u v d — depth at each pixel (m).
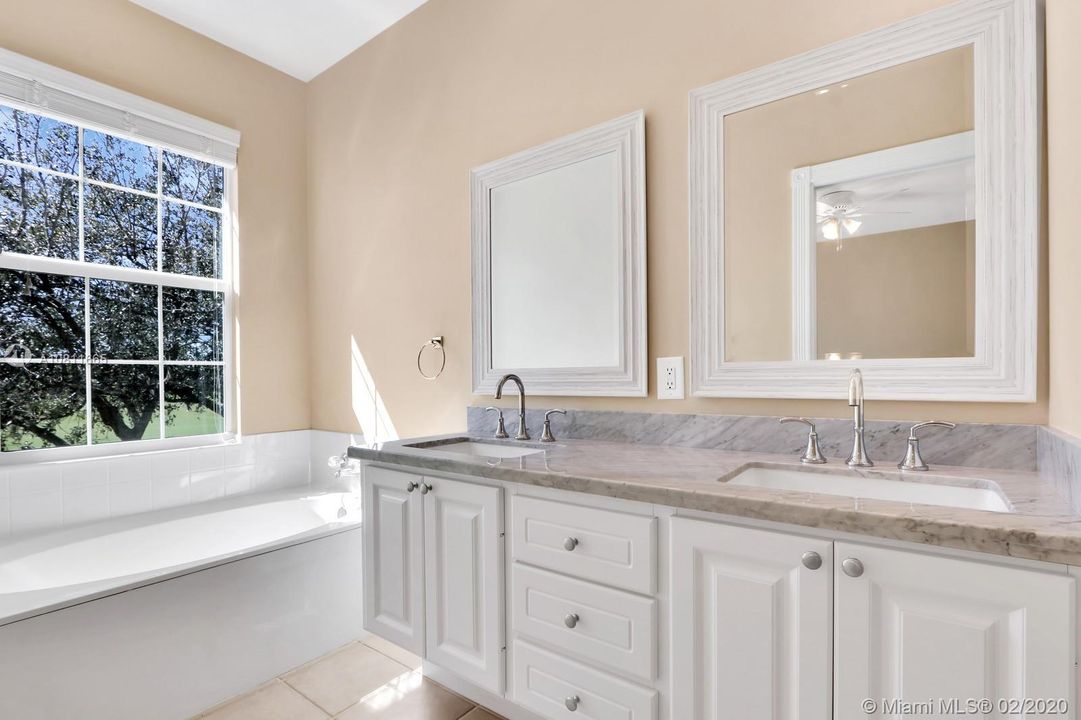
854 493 1.27
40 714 1.43
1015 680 0.79
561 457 1.51
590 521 1.25
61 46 2.25
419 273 2.49
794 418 1.42
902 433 1.34
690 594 1.08
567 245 1.96
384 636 1.74
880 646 0.89
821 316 1.46
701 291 1.65
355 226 2.80
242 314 2.82
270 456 2.89
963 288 1.28
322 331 2.99
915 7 1.35
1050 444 1.08
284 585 1.95
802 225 1.49
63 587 1.56
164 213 2.62
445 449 2.02
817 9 1.48
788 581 0.98
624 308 1.80
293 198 3.04
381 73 2.67
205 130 2.67
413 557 1.65
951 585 0.83
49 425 2.27
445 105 2.38
